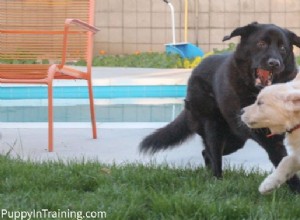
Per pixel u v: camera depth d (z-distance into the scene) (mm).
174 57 16578
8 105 12844
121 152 7516
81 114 11445
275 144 5754
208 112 6363
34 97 13461
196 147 7824
